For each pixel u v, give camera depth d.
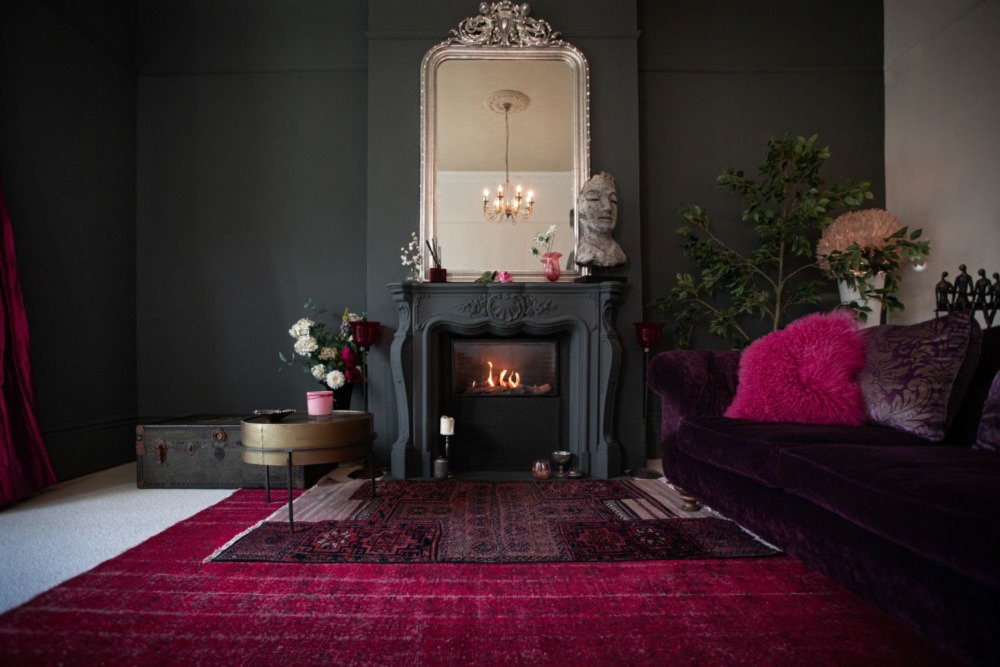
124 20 3.45
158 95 3.57
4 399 2.36
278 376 3.54
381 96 3.28
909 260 3.31
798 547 1.41
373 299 3.22
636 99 3.32
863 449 1.30
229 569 1.64
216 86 3.58
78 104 3.05
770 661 1.14
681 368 2.14
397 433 3.15
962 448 1.36
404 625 1.31
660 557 1.74
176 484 2.68
